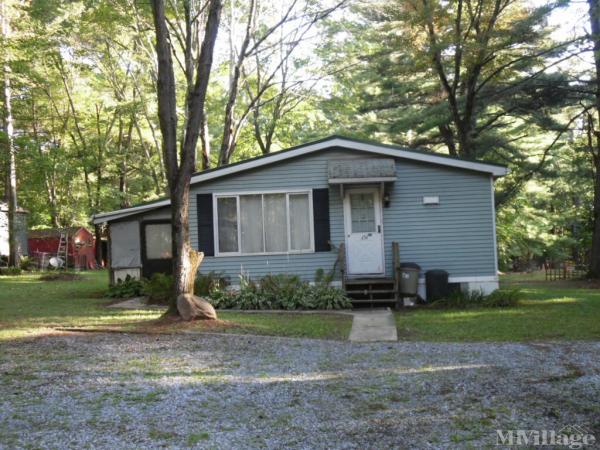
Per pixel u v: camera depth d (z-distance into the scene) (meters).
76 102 32.25
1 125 30.67
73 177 28.56
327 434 4.94
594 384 6.25
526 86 20.91
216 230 14.82
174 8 18.70
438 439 4.79
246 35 19.95
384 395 6.04
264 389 6.33
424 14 18.42
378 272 14.58
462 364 7.36
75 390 6.33
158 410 5.63
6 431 5.04
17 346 8.74
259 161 14.64
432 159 14.41
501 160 26.47
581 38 17.98
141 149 37.22
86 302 14.95
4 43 22.02
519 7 20.41
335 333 9.99
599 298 14.84
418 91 27.08
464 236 14.49
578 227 33.41
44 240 34.78
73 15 21.05
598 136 21.50
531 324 10.56
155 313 12.41
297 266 14.77
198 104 10.96
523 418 5.26
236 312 12.75
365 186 14.67
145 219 16.97
